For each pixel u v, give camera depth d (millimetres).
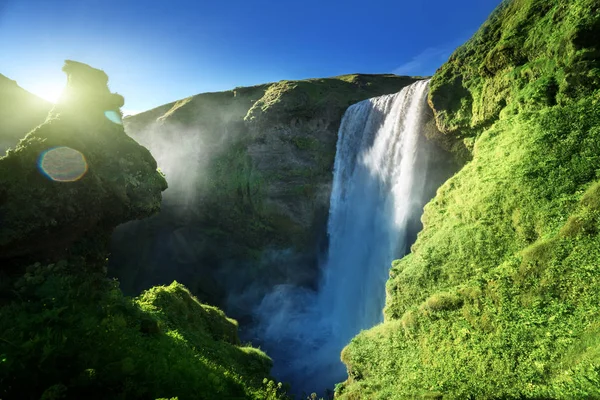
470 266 13375
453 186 18062
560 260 10406
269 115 44312
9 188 10469
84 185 12102
